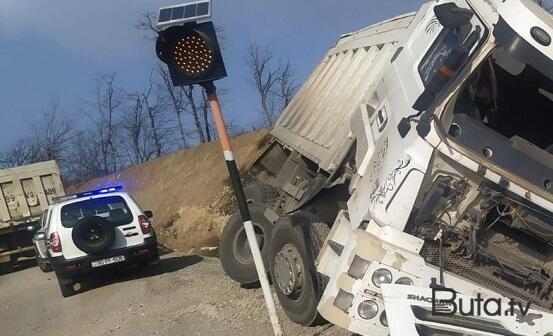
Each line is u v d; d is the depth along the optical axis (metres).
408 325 4.38
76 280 11.81
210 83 5.93
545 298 4.61
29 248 18.11
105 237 11.48
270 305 5.96
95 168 42.16
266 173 10.64
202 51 5.72
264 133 23.36
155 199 27.64
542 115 4.90
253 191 9.57
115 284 11.72
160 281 11.10
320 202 7.44
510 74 4.71
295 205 8.37
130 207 12.01
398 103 5.05
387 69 5.71
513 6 4.08
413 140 4.48
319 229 6.69
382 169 4.80
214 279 10.50
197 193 23.67
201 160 26.41
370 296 4.59
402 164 4.50
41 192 18.70
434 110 4.39
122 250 11.65
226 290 9.38
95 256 11.48
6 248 18.23
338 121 7.83
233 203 19.03
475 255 4.55
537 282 4.64
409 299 4.44
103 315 9.52
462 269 4.59
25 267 18.22
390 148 4.82
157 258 12.20
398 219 4.52
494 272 4.65
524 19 4.00
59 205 11.81
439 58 4.65
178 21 5.62
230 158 6.05
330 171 7.10
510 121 4.93
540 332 4.45
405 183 4.47
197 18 5.61
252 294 8.84
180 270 12.24
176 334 7.66
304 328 6.84
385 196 4.58
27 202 18.55
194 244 19.17
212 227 19.58
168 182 27.67
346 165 6.75
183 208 22.80
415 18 5.71
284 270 6.96
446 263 4.57
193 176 25.61
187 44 5.69
